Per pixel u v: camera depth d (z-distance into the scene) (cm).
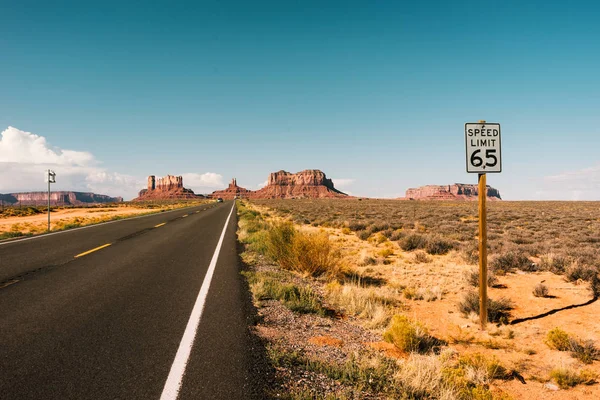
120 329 447
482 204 602
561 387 428
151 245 1251
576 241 1658
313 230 2038
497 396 387
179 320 486
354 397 333
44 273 784
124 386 309
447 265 1141
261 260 1014
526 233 1962
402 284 904
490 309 680
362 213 4197
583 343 530
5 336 419
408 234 1770
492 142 583
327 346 456
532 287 873
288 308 593
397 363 431
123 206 8219
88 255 1031
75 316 495
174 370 341
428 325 632
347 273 988
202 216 3114
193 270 829
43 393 294
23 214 4562
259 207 6144
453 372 417
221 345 406
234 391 309
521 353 522
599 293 785
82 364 349
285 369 365
